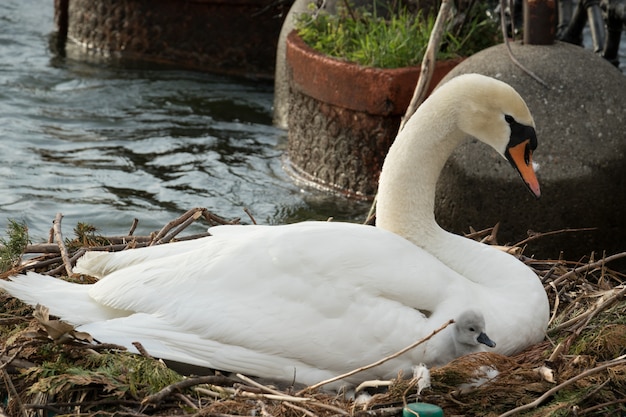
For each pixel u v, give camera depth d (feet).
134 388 21.39
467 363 21.99
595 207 35.27
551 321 26.45
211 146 49.60
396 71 42.45
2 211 40.47
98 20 64.59
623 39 69.26
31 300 23.11
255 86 60.39
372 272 22.63
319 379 22.47
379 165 43.45
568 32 51.93
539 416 21.49
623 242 35.86
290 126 47.01
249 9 62.13
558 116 35.45
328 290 22.43
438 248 25.34
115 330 22.21
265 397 21.04
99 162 46.47
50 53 63.36
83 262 24.41
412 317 22.52
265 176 46.14
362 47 45.16
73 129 50.78
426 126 25.57
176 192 43.65
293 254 22.68
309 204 43.27
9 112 52.21
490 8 53.47
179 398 21.44
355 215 42.42
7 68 59.52
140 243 29.22
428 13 48.42
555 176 35.04
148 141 49.80
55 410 21.59
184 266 22.99
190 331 22.34
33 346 22.67
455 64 43.37
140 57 64.03
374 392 22.65
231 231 24.52
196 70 62.44
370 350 22.35
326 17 48.11
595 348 23.76
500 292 24.27
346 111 43.75
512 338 23.61
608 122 35.45
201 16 62.69
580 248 35.45
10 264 27.55
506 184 35.42
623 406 22.39
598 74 36.11
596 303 25.85
